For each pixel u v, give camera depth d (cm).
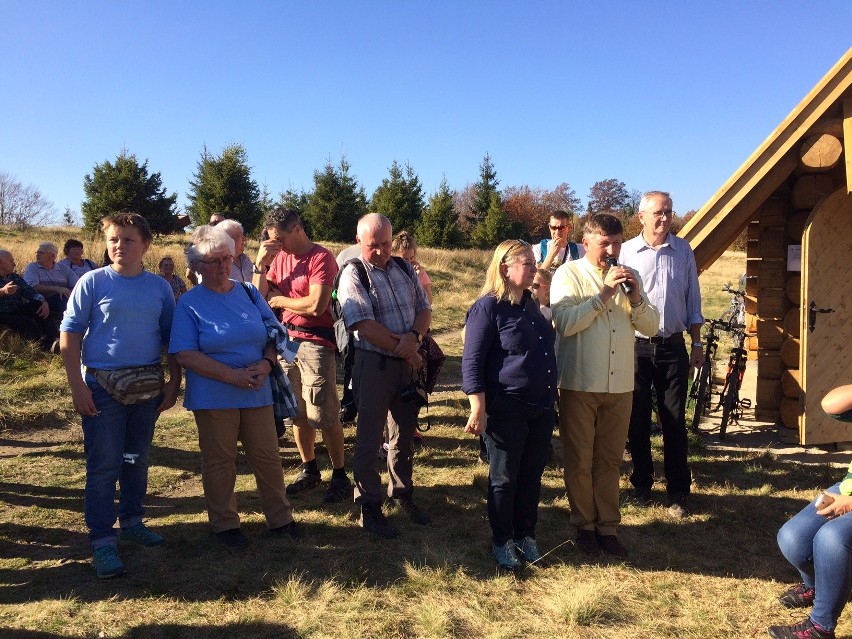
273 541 411
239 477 536
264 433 411
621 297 406
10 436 645
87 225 2967
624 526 456
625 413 409
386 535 421
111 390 362
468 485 525
